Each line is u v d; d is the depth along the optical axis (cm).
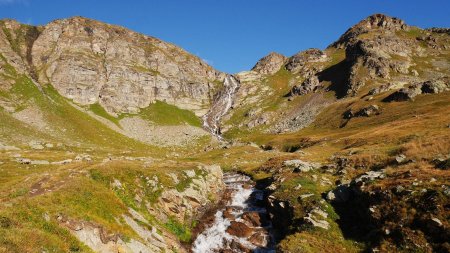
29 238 1978
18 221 2147
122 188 3588
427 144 4756
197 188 4444
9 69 16850
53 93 18162
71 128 13775
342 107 16962
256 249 3497
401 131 7956
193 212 4112
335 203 3712
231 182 6031
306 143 11262
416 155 4409
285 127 18512
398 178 3397
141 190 3741
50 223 2280
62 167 4219
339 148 8519
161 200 3794
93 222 2548
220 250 3559
